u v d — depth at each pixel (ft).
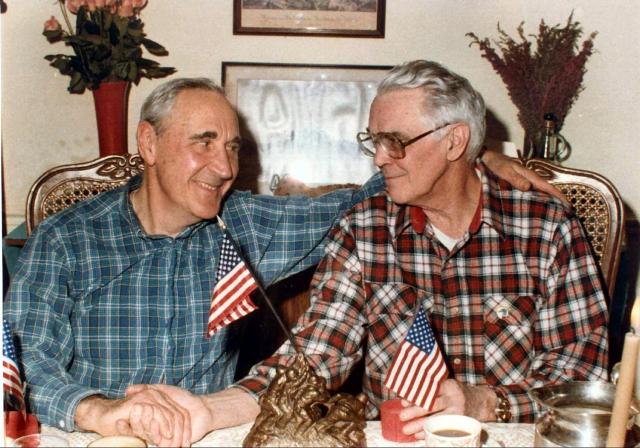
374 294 5.77
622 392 3.57
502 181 5.85
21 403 4.39
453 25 10.24
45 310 5.43
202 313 5.76
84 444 4.23
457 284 5.70
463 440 3.77
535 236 5.69
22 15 10.03
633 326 3.86
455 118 5.34
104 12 9.46
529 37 10.14
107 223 5.73
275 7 10.25
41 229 5.65
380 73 10.36
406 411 4.17
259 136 10.43
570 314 5.55
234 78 10.37
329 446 4.00
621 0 9.78
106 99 9.55
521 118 9.86
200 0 10.24
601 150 10.08
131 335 5.67
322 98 10.39
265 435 4.04
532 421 4.97
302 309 7.71
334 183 10.44
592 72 9.99
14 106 10.23
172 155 5.42
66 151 10.39
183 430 4.17
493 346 5.64
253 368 5.04
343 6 10.27
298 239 6.13
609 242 6.69
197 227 5.81
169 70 10.24
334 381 5.28
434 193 5.55
